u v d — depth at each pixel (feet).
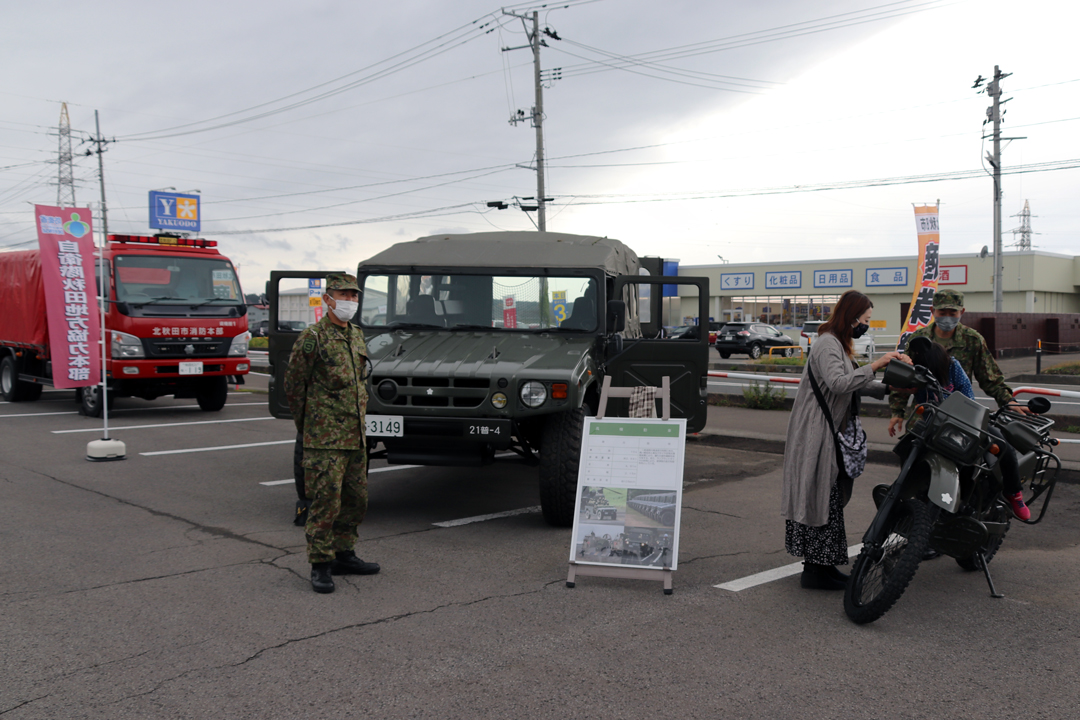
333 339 15.79
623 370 24.58
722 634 13.53
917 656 12.64
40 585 15.83
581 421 20.70
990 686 11.57
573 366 20.58
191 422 42.27
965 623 14.08
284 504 23.57
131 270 43.37
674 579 16.65
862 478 27.68
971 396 17.30
